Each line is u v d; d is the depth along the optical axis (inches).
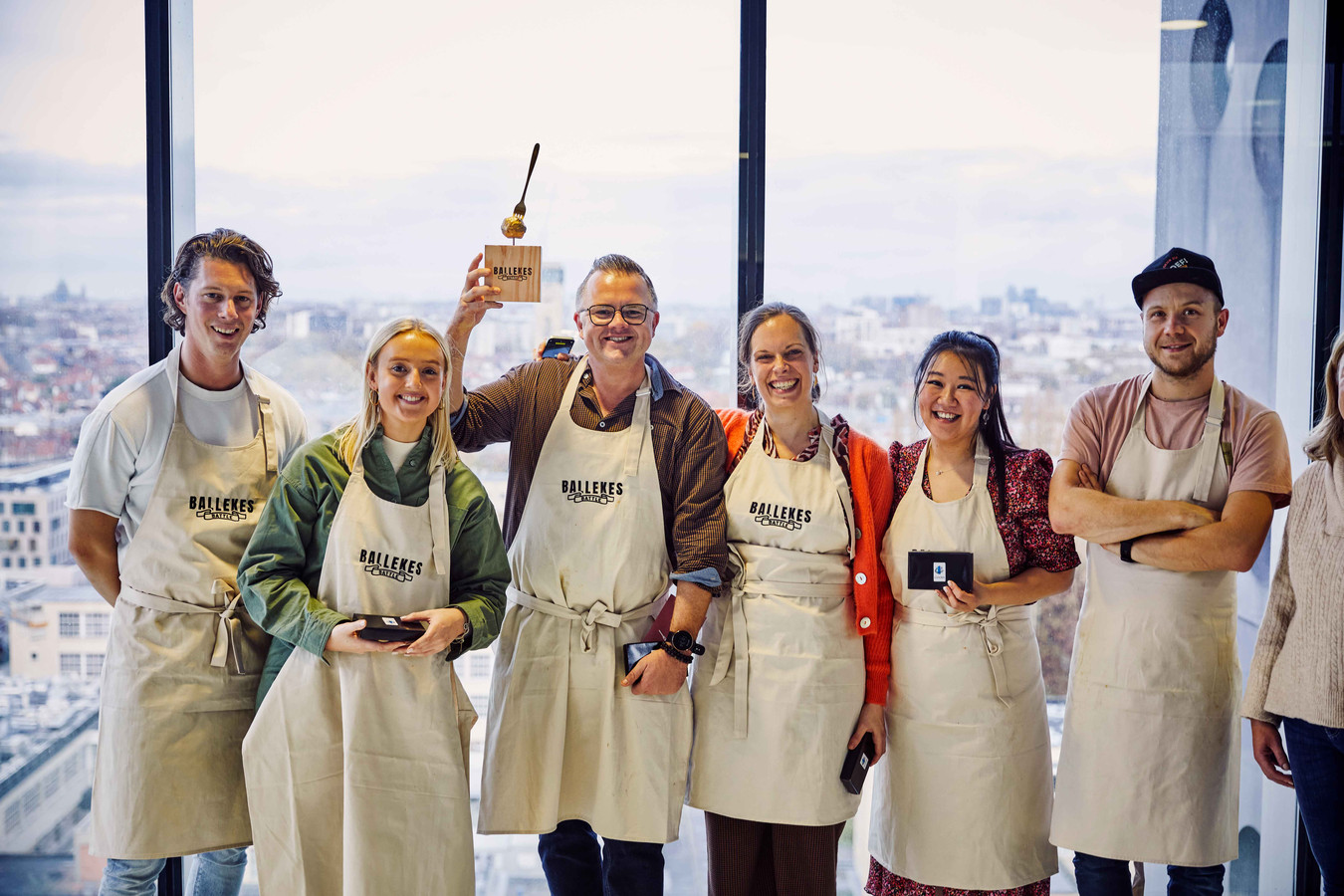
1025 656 89.5
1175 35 108.6
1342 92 106.9
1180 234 109.8
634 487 86.0
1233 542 83.4
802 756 85.3
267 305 88.4
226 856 92.9
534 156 85.7
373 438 80.2
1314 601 79.7
